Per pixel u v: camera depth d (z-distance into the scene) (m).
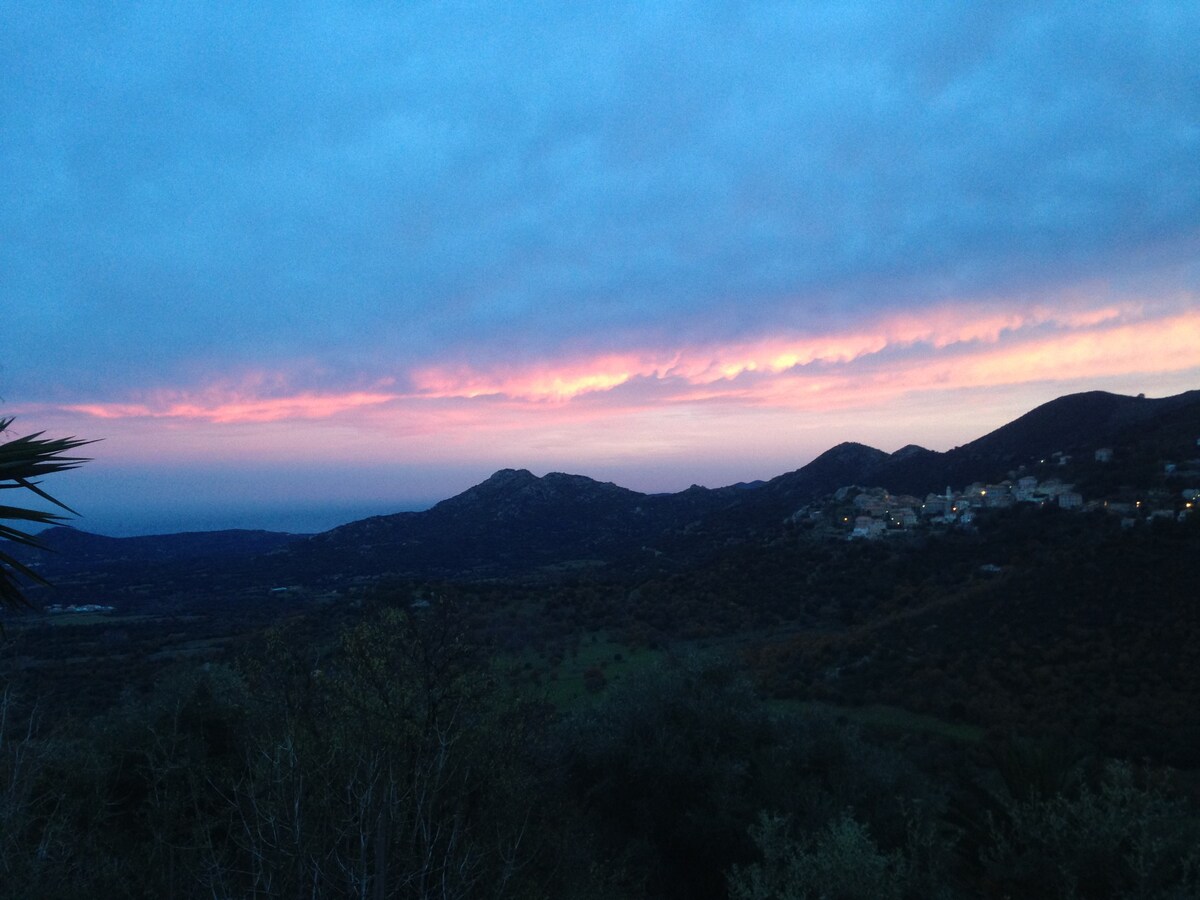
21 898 4.11
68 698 11.43
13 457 3.67
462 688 6.01
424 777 4.58
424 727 5.38
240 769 6.32
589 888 6.34
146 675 13.76
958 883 5.26
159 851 4.75
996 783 6.55
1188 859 4.10
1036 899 4.54
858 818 7.92
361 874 3.79
